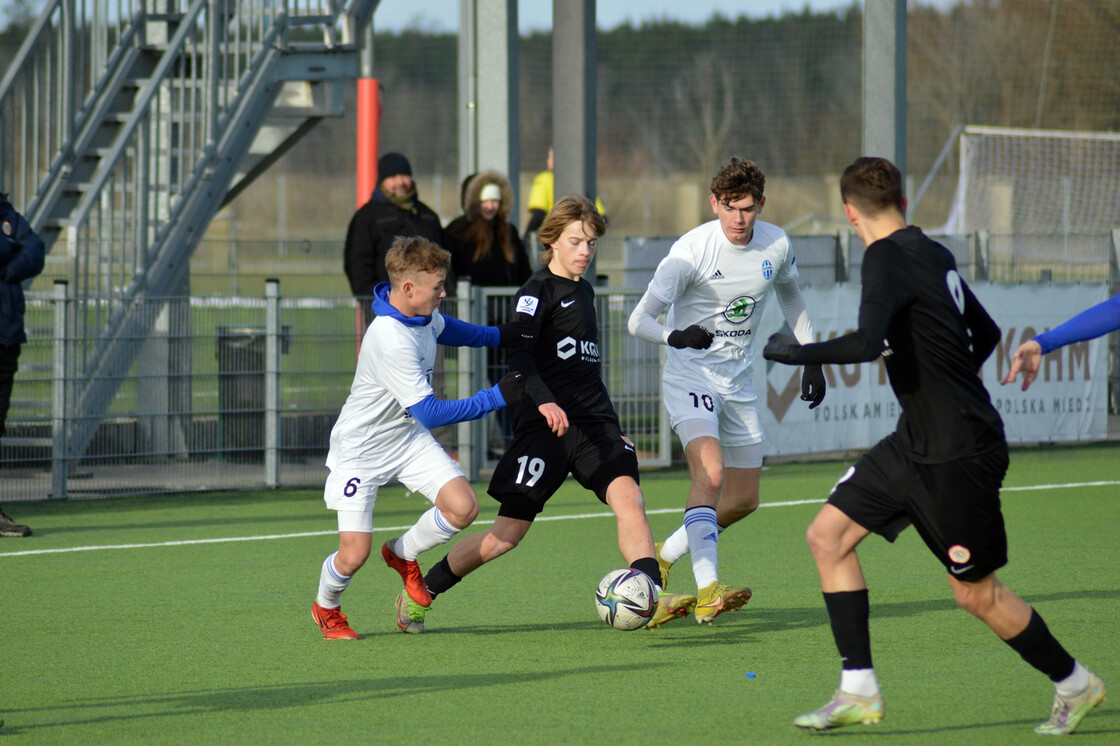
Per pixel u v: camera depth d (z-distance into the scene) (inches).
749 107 7367.1
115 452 1456.7
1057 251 2113.7
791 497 1425.9
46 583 977.5
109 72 1803.6
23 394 1514.5
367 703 641.6
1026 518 1264.8
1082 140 3417.8
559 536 1197.7
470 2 2103.8
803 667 711.7
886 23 1888.5
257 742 576.1
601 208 2529.5
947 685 668.1
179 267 1676.9
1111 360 1898.4
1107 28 4717.0
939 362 554.6
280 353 1510.8
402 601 805.9
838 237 2071.9
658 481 1557.6
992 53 5787.4
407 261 738.8
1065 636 776.9
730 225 815.7
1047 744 565.3
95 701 649.0
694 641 781.3
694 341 773.3
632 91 7485.2
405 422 781.3
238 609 884.0
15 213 1186.6
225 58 1753.2
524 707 631.2
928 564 1034.1
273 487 1520.7
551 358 798.5
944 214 5654.5
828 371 1656.0
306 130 1991.9
